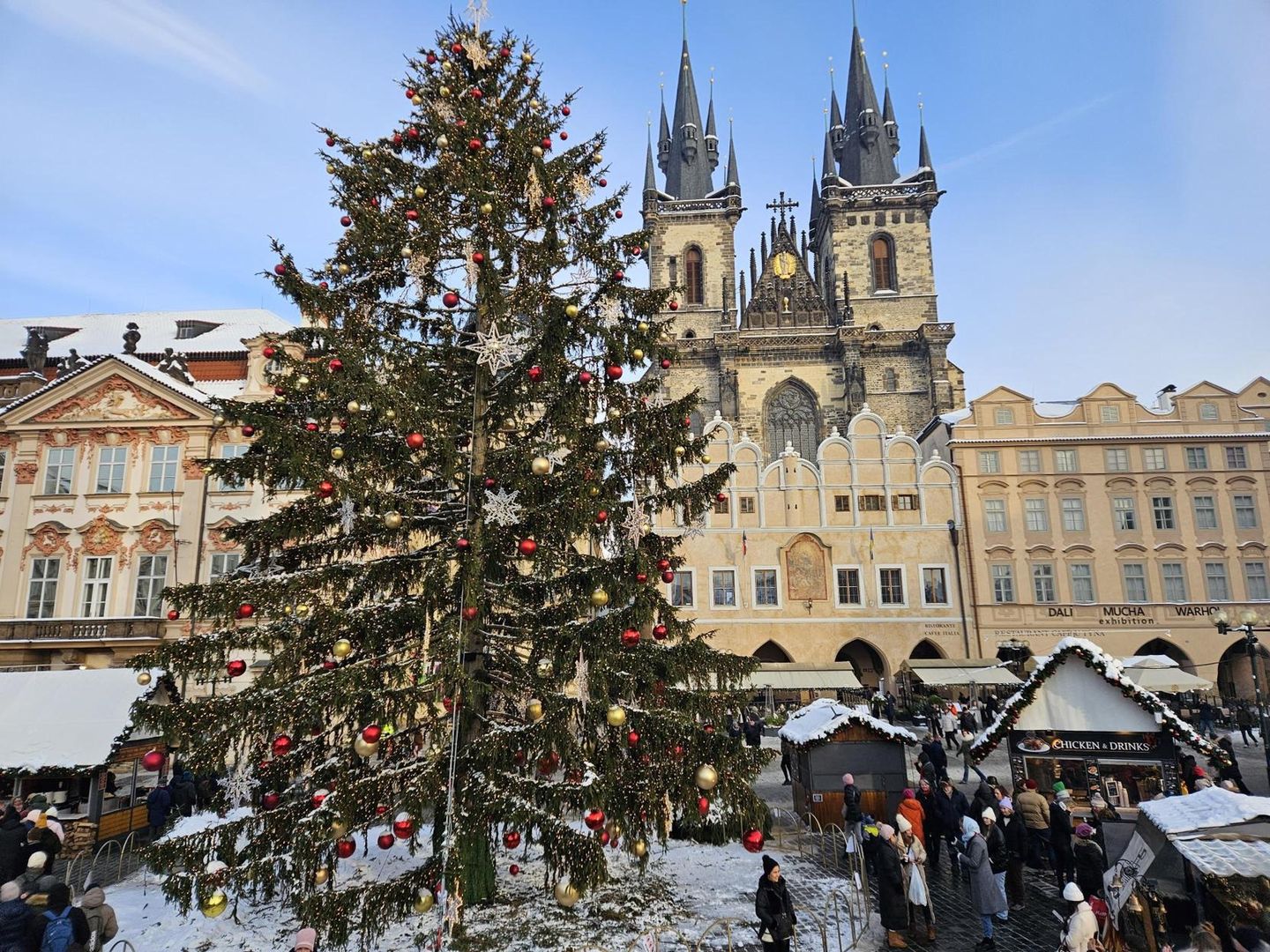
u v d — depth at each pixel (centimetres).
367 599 1416
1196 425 5234
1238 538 5075
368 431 1358
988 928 1396
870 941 1424
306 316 1446
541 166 1502
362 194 1527
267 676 1219
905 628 4959
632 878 1652
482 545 1312
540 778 1280
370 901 1111
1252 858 1121
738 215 8938
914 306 8425
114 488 4128
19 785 2186
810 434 7912
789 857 1895
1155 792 1934
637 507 1348
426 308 1587
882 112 9619
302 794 1298
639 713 1284
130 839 1992
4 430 4188
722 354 7962
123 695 2345
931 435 6266
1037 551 5081
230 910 1530
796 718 2567
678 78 10112
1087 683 2017
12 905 1105
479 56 1617
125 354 4275
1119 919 1283
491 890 1486
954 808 1866
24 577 4053
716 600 4984
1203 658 4928
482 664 1488
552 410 1419
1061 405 5466
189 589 1234
